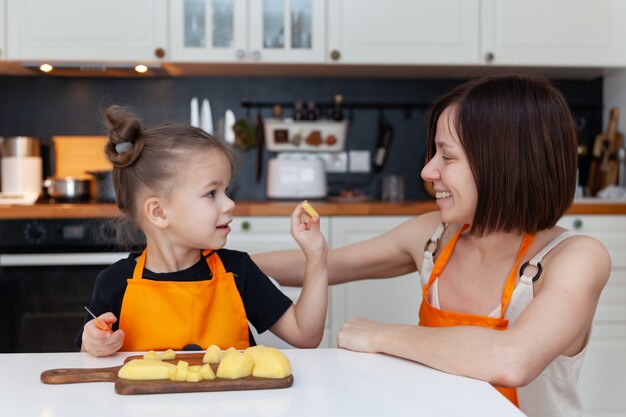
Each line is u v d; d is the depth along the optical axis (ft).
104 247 9.03
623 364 9.19
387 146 11.12
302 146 10.71
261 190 11.08
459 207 3.52
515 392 3.22
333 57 9.83
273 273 4.65
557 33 10.09
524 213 3.39
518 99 3.34
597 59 10.15
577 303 3.05
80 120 10.93
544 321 2.94
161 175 3.69
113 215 8.15
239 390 2.57
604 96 11.34
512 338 2.86
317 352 3.20
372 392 2.56
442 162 3.57
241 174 11.07
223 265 3.98
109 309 3.80
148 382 2.54
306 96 11.17
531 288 3.44
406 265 4.58
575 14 10.09
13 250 9.06
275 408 2.36
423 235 4.33
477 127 3.35
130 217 3.91
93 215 9.04
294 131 10.66
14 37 9.62
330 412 2.33
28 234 9.02
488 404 2.43
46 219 9.05
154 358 2.81
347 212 9.23
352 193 10.58
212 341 3.76
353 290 9.21
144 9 9.71
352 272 4.58
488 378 2.77
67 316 9.04
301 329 3.88
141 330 3.65
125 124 3.75
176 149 3.71
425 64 9.96
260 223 9.17
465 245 3.83
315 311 3.85
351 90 11.21
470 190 3.45
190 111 11.03
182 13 9.73
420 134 11.29
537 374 2.85
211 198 3.77
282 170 10.24
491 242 3.65
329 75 11.05
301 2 9.87
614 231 9.27
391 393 2.55
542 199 3.36
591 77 11.35
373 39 9.92
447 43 9.97
